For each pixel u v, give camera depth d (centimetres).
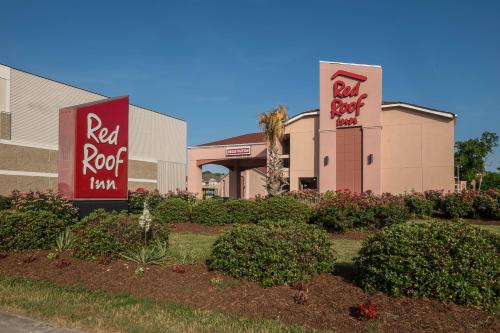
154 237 918
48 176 3123
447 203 1886
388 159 2675
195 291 656
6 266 841
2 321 561
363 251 638
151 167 4303
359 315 529
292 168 3012
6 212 1005
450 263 545
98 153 1367
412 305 542
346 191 1880
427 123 2584
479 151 5847
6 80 2852
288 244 680
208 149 3738
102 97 3616
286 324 523
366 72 2725
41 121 3091
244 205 1598
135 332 512
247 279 678
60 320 559
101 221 928
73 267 807
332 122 2812
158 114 4444
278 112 2467
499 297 531
